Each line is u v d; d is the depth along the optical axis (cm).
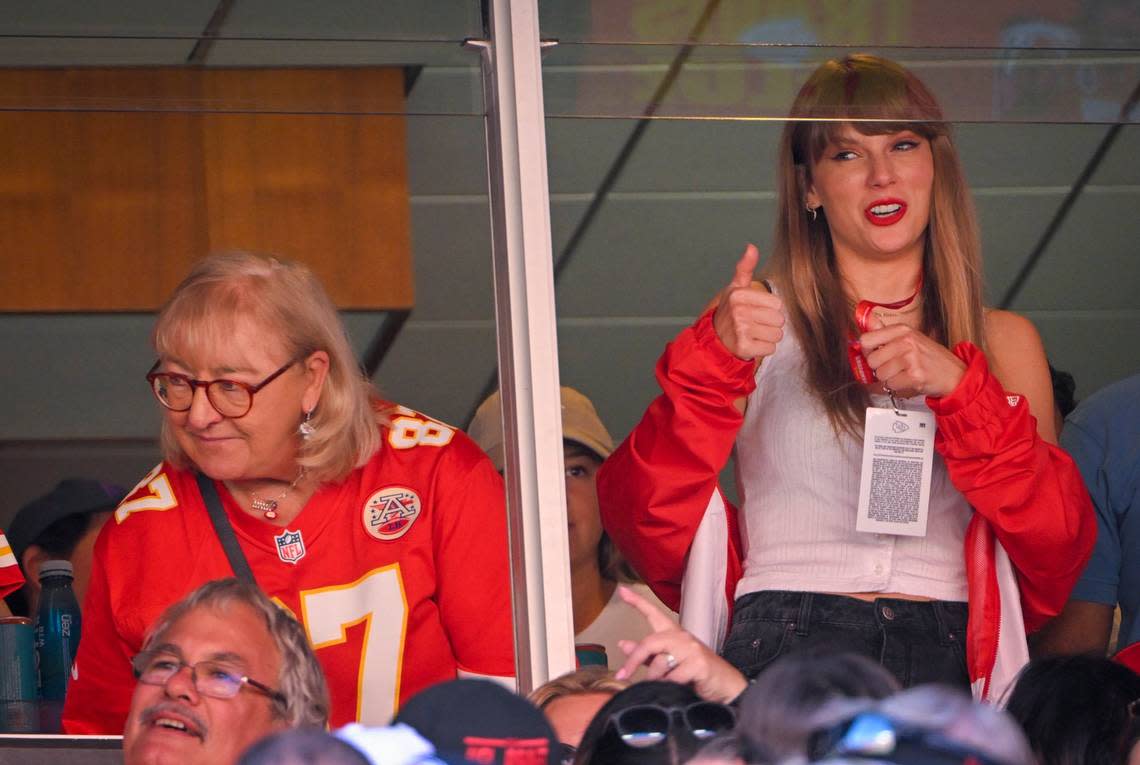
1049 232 1491
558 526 933
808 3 1048
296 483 1067
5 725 1213
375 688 1051
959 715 482
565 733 837
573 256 1436
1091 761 805
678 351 1055
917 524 1066
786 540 1109
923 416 1072
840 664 528
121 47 998
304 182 1465
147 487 1092
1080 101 1109
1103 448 1273
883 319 1152
